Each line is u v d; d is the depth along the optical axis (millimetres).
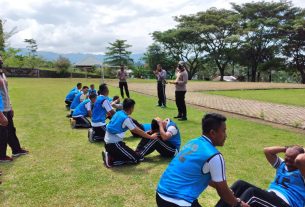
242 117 11016
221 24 55938
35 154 6859
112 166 6023
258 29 53906
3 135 6289
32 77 48688
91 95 9516
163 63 63219
